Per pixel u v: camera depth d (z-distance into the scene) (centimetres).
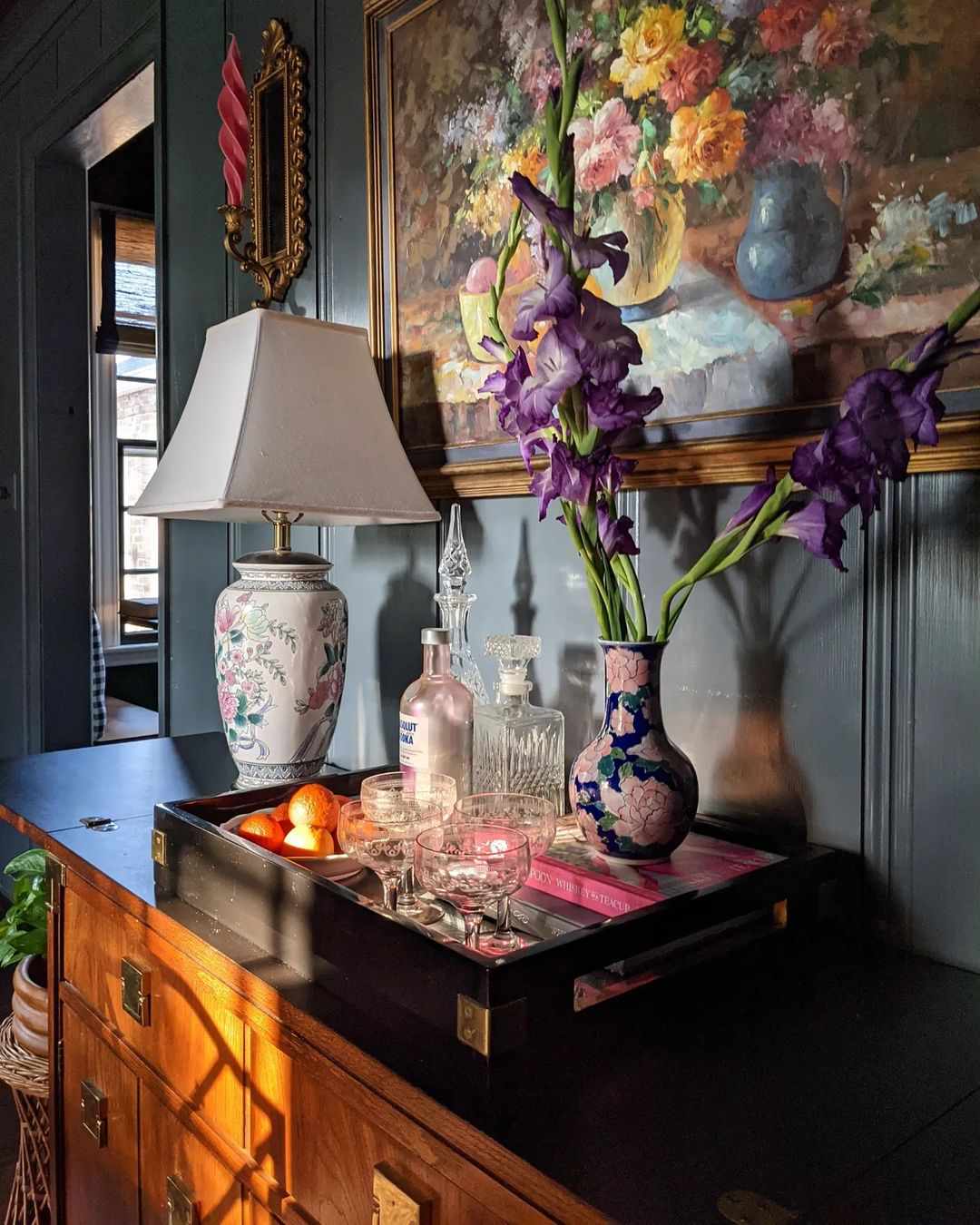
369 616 161
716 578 107
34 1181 151
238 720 133
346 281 163
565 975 71
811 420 96
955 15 85
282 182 175
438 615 147
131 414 441
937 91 86
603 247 83
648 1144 61
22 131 297
